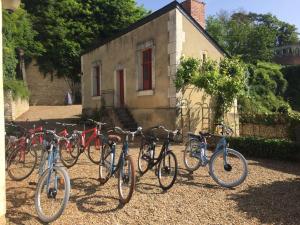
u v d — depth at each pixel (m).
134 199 5.46
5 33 18.81
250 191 5.98
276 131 11.66
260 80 27.56
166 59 12.24
